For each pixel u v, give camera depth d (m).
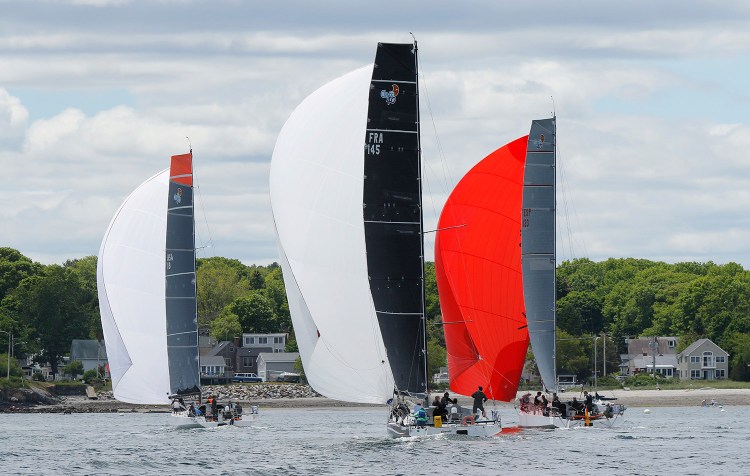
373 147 151.38
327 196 152.00
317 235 152.25
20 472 154.00
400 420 159.25
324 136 152.38
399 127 151.88
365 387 153.50
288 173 153.50
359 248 151.50
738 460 156.12
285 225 153.50
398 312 152.00
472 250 178.75
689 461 154.88
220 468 153.62
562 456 158.00
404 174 152.00
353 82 152.38
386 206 151.62
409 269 152.12
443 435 162.38
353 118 152.00
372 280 151.50
